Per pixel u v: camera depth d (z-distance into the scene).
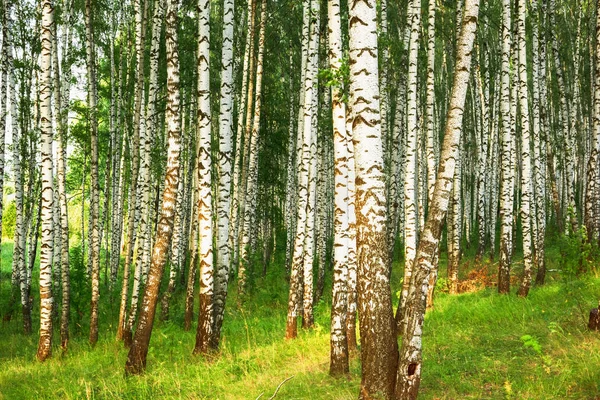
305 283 11.45
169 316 15.46
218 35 19.84
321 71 6.62
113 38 19.25
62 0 17.66
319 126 16.11
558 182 25.64
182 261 20.80
